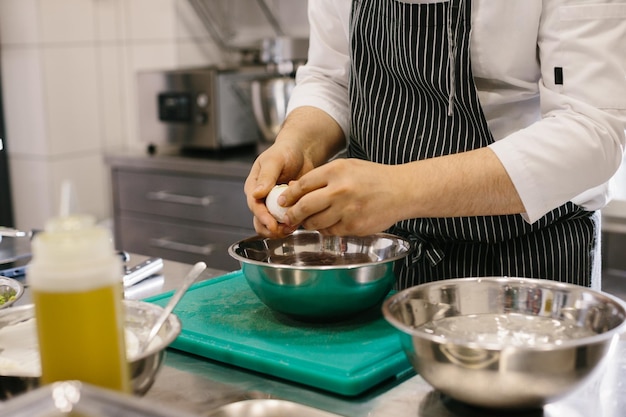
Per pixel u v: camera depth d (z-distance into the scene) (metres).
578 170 1.08
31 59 3.10
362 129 1.41
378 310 1.19
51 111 3.14
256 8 3.50
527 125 1.32
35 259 0.69
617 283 2.48
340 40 1.51
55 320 0.67
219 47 3.56
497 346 0.78
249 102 2.95
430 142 1.32
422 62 1.28
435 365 0.82
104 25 3.33
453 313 0.99
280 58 2.94
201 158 2.86
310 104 1.48
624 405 0.85
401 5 1.28
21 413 0.64
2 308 1.00
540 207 1.09
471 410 0.86
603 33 1.11
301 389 0.95
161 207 2.95
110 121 3.38
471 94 1.27
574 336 0.92
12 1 3.10
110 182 3.09
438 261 1.34
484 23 1.23
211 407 0.89
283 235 1.13
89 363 0.68
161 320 0.89
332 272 1.07
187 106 2.89
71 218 0.70
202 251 2.87
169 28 3.30
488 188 1.06
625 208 2.32
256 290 1.14
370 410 0.88
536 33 1.21
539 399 0.80
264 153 1.30
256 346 1.04
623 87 1.11
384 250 1.26
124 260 1.55
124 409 0.64
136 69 3.41
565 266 1.31
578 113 1.11
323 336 1.08
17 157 3.24
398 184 1.04
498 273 1.33
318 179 1.04
